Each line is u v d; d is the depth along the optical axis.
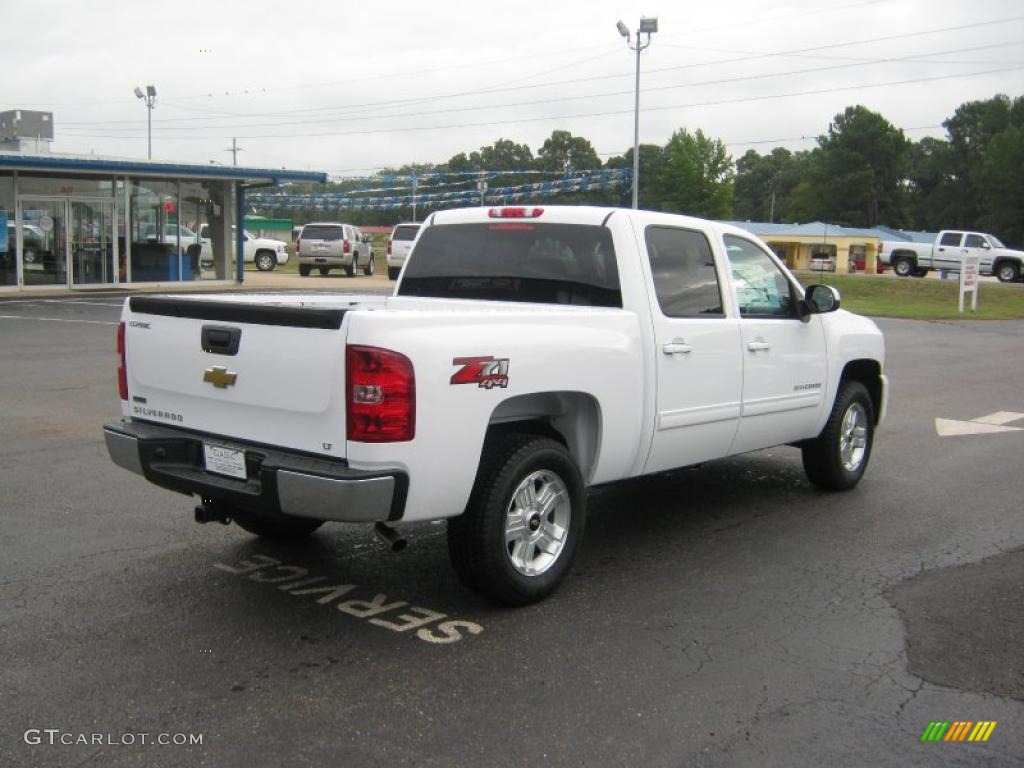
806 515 6.79
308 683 4.04
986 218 100.56
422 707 3.85
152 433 4.97
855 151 109.94
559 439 5.35
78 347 14.93
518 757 3.49
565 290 5.71
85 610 4.77
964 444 9.39
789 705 3.94
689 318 5.78
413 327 4.29
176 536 5.96
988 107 111.81
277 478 4.30
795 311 6.75
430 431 4.30
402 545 4.38
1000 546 6.14
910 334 22.53
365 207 69.44
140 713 3.76
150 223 27.73
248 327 4.54
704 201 73.06
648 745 3.60
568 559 5.10
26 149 28.45
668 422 5.62
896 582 5.44
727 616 4.88
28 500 6.67
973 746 3.66
